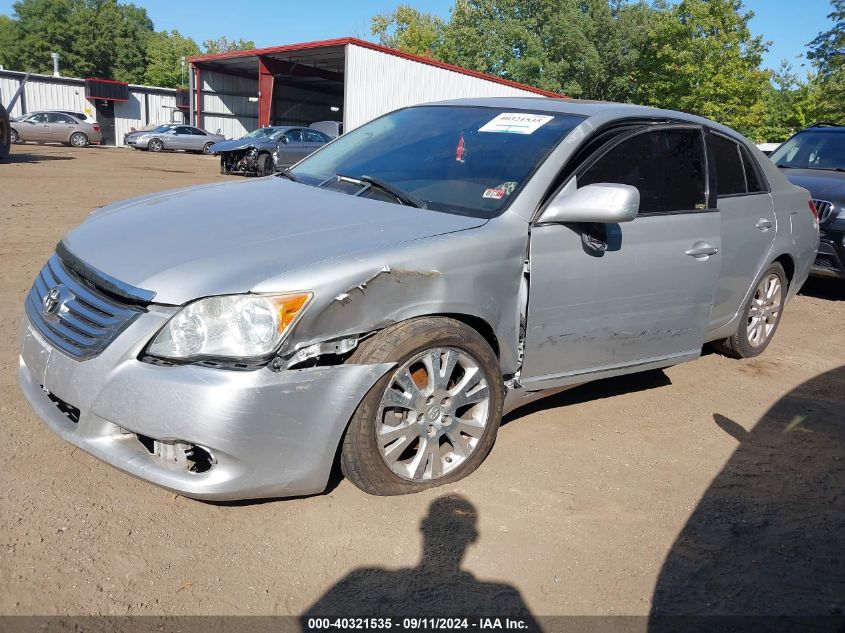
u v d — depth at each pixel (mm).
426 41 56531
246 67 38562
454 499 3092
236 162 20844
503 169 3504
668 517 3135
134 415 2551
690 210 4031
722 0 35312
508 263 3156
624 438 3881
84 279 2885
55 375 2758
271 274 2615
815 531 3104
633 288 3664
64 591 2385
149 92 44312
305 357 2615
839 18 29750
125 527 2752
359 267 2713
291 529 2814
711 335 4730
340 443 2859
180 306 2574
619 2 42969
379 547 2746
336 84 42594
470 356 3082
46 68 66688
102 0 71062
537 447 3672
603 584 2654
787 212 5102
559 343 3455
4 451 3193
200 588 2461
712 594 2639
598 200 3158
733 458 3754
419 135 4070
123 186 14914
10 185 13125
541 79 42156
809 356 5637
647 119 4012
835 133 8719
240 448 2537
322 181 3875
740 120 35875
